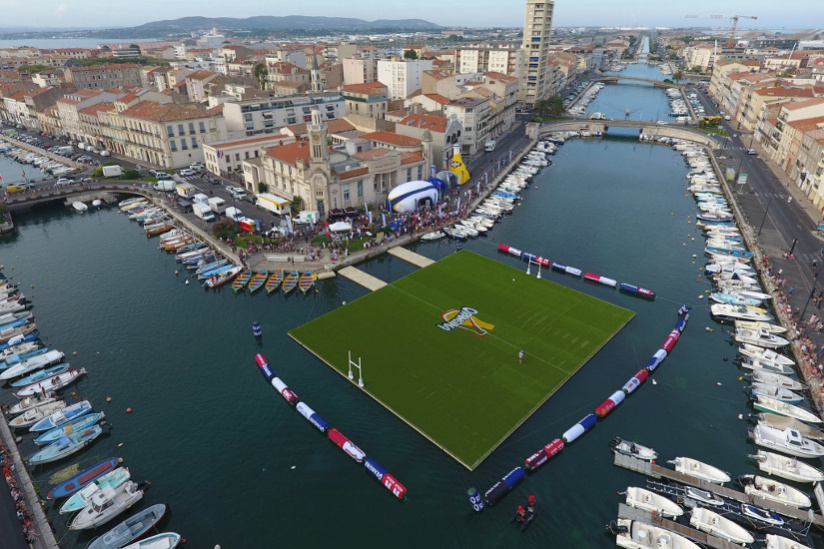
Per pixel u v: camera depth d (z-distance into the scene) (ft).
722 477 180.96
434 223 394.73
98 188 472.85
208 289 310.65
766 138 603.26
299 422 208.13
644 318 280.72
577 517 170.09
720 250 355.77
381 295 299.99
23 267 343.05
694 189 484.74
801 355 243.19
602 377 233.55
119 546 156.97
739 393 227.20
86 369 238.89
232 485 180.24
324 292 304.71
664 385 230.68
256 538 162.50
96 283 319.47
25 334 266.36
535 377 230.68
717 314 279.69
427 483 180.24
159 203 444.14
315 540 161.89
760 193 460.14
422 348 251.19
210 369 238.68
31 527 162.40
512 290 307.37
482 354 246.27
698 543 161.48
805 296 290.15
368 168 408.05
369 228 371.97
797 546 157.48
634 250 364.38
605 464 189.88
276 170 424.05
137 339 261.65
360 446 194.90
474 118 567.18
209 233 374.84
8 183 501.97
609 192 489.26
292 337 260.42
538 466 186.60
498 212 422.82
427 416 207.41
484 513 170.40
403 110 602.44
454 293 302.66
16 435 203.21
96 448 196.03
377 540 161.79
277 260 335.47
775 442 196.75
